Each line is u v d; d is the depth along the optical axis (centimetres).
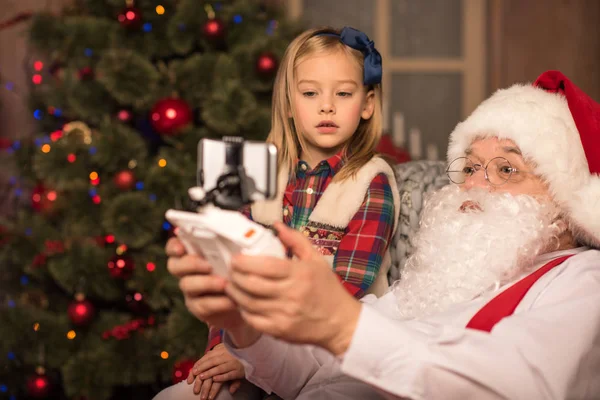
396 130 330
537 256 121
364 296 145
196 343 235
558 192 118
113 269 246
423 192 159
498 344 92
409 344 88
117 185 245
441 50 422
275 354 115
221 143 89
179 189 246
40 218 263
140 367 247
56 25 262
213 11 259
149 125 274
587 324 98
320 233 153
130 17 251
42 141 264
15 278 281
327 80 155
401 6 421
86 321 248
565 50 409
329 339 85
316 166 160
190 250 89
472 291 117
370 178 155
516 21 409
